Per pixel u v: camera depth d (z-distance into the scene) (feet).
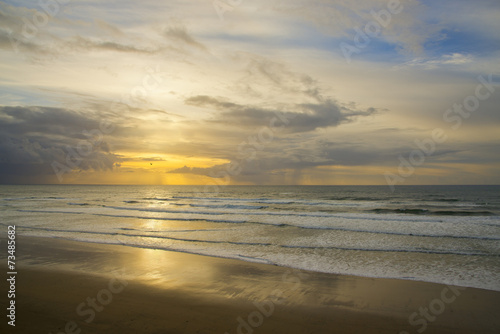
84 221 62.13
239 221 62.23
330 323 16.96
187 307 18.90
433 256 32.99
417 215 72.95
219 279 24.88
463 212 81.61
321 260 31.27
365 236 45.11
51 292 21.25
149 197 168.45
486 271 27.25
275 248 37.11
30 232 48.11
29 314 17.31
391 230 50.21
